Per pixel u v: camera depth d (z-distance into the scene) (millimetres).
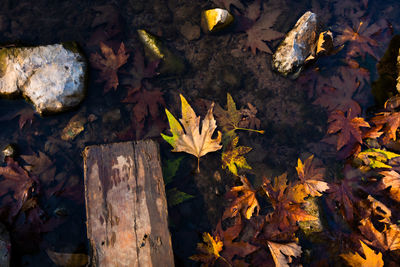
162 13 3168
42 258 2193
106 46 2861
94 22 3020
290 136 2811
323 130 2838
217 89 2928
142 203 2098
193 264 2254
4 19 2938
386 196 2443
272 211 2473
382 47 3145
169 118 2389
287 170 2668
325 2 3355
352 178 2561
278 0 3305
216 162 2639
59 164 2518
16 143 2553
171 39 3084
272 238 2264
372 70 3027
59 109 2604
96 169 2164
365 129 2734
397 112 2641
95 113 2719
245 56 3078
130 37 3025
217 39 3123
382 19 3307
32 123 2619
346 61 3072
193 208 2469
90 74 2822
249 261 2250
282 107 2920
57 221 2293
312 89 2961
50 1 3066
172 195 2422
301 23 2939
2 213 2221
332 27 3227
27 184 2361
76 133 2639
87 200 2064
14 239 2156
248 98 2932
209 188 2553
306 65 2992
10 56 2588
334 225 2373
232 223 2441
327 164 2676
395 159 2543
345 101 2867
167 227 2053
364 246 2125
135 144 2289
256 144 2746
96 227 1992
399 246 2180
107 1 3137
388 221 2293
